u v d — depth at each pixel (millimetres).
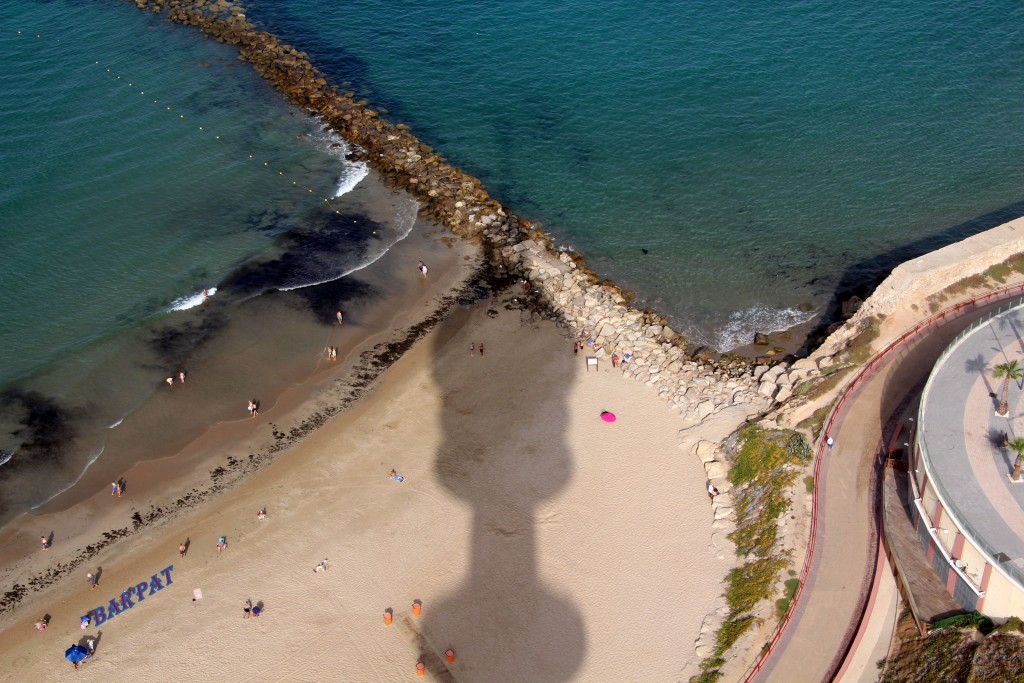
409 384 81000
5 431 75688
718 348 83875
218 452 75375
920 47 124188
